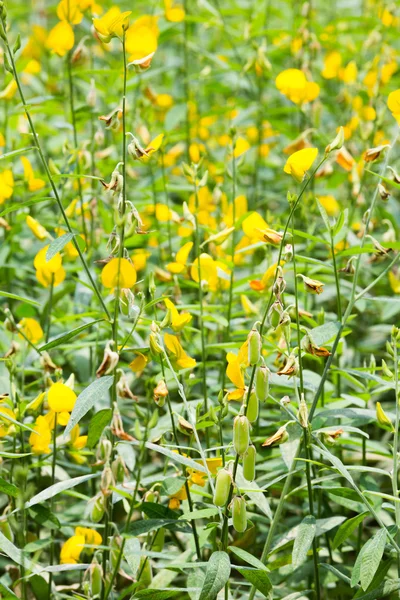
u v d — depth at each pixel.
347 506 3.08
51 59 7.06
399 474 3.93
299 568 3.29
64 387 2.73
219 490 2.38
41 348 2.73
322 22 7.99
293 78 3.58
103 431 2.44
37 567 2.87
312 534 2.70
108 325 4.04
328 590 3.32
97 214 4.56
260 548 3.61
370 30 6.68
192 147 4.74
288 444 3.08
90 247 4.27
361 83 5.41
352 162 3.75
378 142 5.04
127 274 2.65
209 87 6.31
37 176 4.48
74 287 4.27
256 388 2.40
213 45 7.33
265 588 2.55
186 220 3.69
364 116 5.25
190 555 3.07
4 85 4.97
